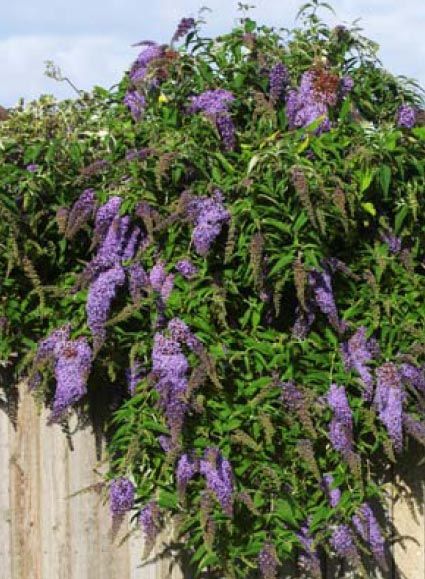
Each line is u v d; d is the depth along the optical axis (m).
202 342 4.36
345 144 4.48
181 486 4.30
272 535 4.48
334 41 4.78
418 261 4.65
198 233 4.28
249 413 4.39
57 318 4.63
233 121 4.70
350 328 4.50
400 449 4.41
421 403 4.47
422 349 4.45
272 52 4.70
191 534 4.53
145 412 4.43
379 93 4.83
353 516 4.52
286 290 4.49
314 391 4.43
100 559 4.88
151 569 4.86
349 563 4.83
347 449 4.38
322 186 4.24
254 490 4.43
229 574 4.45
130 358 4.37
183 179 4.49
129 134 4.64
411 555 4.86
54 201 4.61
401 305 4.55
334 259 4.44
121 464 4.43
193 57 4.71
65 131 4.93
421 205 4.54
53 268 4.70
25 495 4.85
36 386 4.66
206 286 4.40
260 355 4.40
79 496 4.85
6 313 4.61
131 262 4.44
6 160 4.63
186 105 4.66
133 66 4.82
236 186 4.34
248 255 4.34
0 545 4.86
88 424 4.81
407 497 4.83
